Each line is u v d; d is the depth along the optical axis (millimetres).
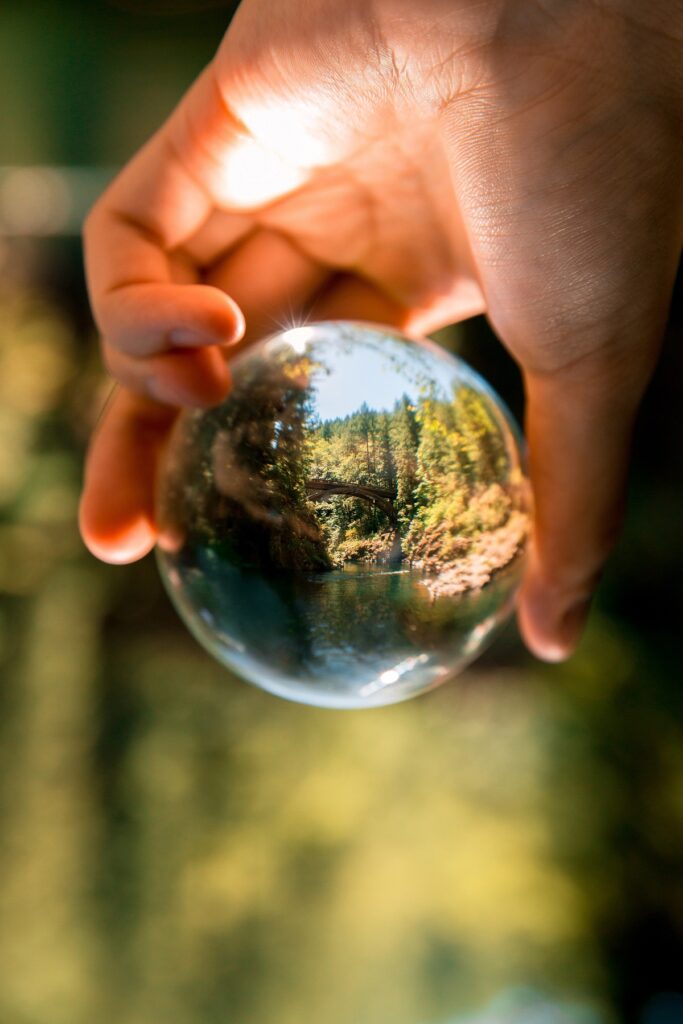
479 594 278
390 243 347
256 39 290
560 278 286
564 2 263
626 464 316
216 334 287
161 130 320
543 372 304
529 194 277
